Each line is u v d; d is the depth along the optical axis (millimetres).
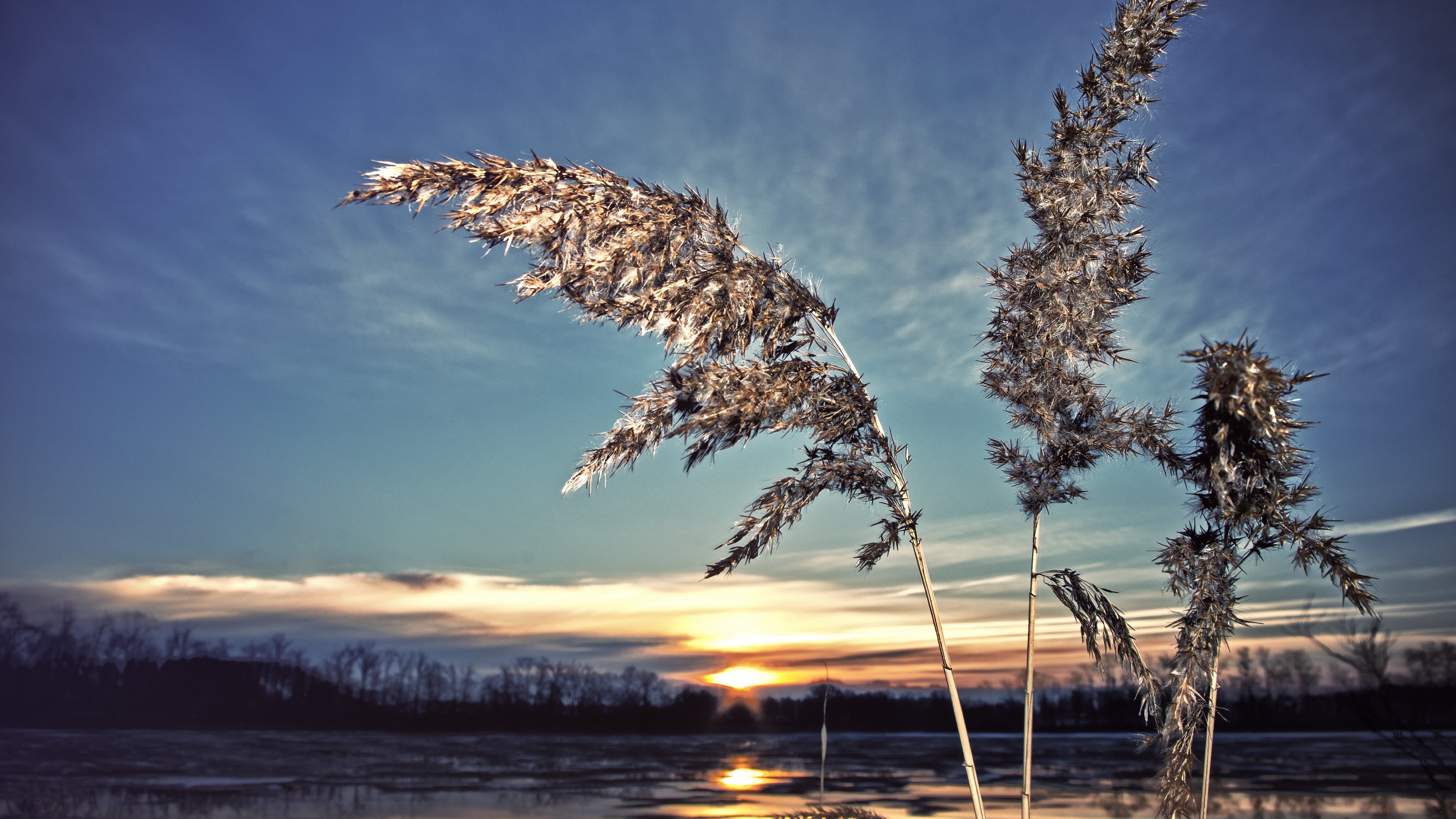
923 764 12625
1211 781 9680
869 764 12672
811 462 2873
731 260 2922
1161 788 2650
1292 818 7219
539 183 2762
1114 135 3117
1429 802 7938
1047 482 2875
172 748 14969
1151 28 3072
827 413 2820
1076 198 3051
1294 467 2533
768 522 2801
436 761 13672
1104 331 2977
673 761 13805
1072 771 11406
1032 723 2752
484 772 12258
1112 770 11312
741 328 2854
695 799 9453
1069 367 2982
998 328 3074
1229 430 2518
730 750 14883
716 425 2672
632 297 2750
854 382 2936
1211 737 2631
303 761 13703
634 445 2646
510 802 9352
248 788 10695
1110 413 2908
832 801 8984
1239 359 2391
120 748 14734
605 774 12141
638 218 2801
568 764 13406
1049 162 3131
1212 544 2693
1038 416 2914
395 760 13945
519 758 14094
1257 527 2600
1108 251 3014
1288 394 2463
